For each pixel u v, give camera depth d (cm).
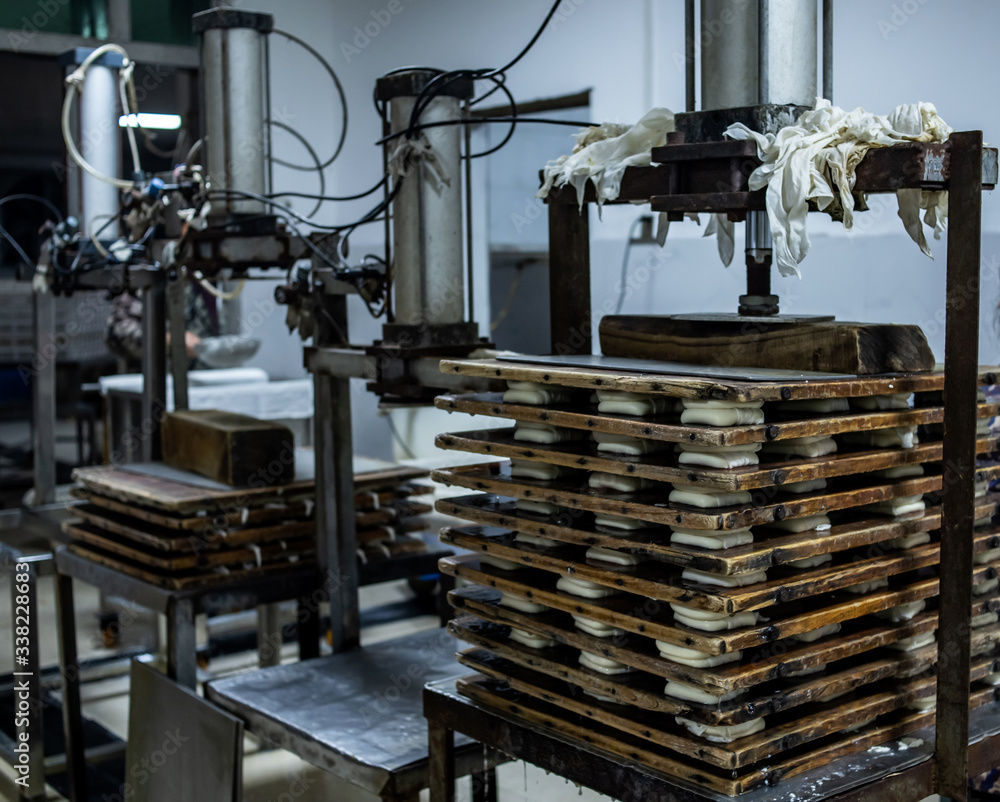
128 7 518
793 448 122
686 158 130
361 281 211
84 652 389
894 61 302
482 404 142
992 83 277
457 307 195
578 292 174
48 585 496
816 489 124
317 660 217
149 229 291
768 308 147
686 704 116
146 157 616
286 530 236
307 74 519
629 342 152
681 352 143
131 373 496
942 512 120
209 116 252
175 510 226
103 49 311
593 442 134
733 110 133
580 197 156
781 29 132
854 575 122
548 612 139
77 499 298
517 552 136
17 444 676
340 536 227
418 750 169
